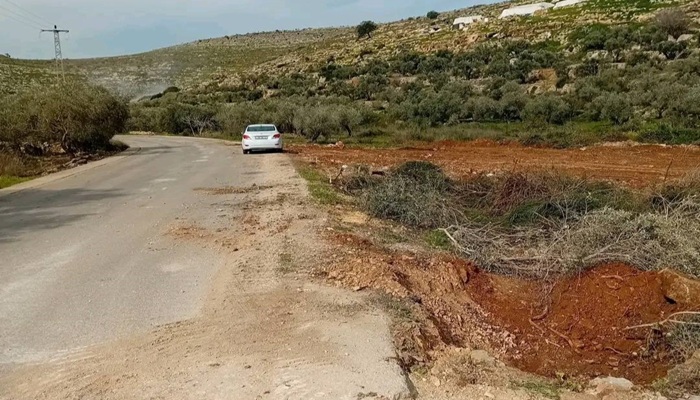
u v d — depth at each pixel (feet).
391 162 67.36
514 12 302.86
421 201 33.27
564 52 192.13
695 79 108.58
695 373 15.57
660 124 85.81
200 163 70.44
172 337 16.55
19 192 46.65
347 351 15.46
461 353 16.87
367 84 192.24
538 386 15.08
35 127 89.66
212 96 238.27
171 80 325.62
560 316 21.17
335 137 119.14
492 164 64.23
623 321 19.83
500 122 118.83
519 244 27.55
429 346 17.12
